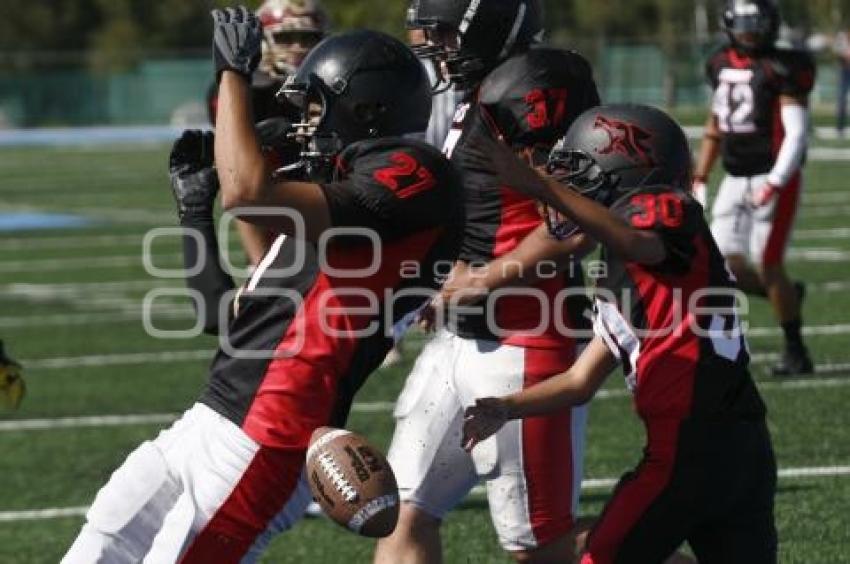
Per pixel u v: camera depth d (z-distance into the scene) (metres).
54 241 55.53
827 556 19.14
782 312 30.27
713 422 13.52
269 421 12.88
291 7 21.53
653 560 13.66
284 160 14.62
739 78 30.73
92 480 24.17
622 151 13.76
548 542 15.86
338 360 12.98
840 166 76.06
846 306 37.97
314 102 13.38
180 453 13.06
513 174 13.02
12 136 123.44
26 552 20.55
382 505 12.34
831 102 127.88
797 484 22.50
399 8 108.19
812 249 48.16
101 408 29.25
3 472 24.75
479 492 23.11
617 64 119.19
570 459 15.80
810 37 129.50
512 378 15.73
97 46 157.38
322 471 12.42
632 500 13.61
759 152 30.50
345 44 13.34
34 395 30.59
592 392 14.34
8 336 37.25
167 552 12.90
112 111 136.75
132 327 37.97
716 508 13.59
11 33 156.88
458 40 16.19
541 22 16.66
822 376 30.09
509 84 15.82
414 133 13.56
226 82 12.73
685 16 143.00
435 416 15.92
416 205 12.82
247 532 13.00
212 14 12.88
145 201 68.62
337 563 19.86
